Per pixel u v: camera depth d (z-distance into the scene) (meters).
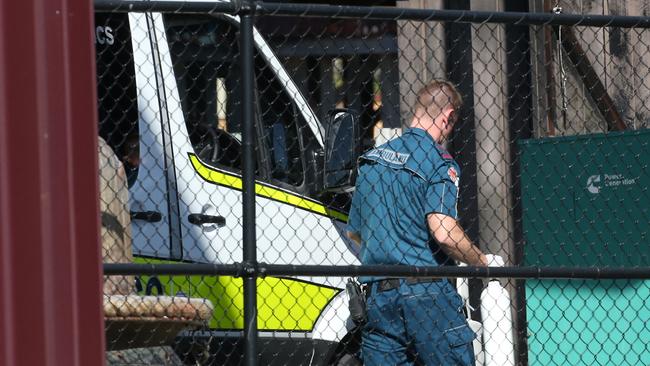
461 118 31.83
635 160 24.03
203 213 22.73
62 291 10.55
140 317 17.88
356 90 30.88
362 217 22.42
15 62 10.52
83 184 10.69
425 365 21.78
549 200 24.86
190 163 22.80
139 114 22.62
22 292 10.44
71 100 10.67
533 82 30.22
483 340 24.42
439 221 21.64
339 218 24.17
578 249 24.56
